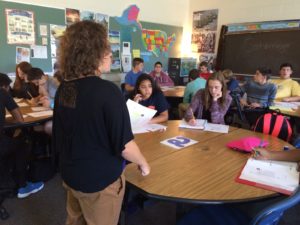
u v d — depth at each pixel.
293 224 1.97
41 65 4.19
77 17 4.48
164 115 2.31
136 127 1.96
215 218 1.31
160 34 5.84
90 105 0.91
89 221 1.07
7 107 2.05
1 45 3.73
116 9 4.98
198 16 6.20
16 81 3.37
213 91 2.21
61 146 1.03
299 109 2.95
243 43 5.43
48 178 2.46
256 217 0.92
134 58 5.04
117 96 0.94
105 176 0.99
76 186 1.00
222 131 1.97
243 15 5.47
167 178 1.20
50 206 2.15
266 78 3.57
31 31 4.00
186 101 3.66
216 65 5.91
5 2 3.68
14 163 2.15
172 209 2.14
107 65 0.98
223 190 1.10
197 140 1.75
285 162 1.36
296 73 4.81
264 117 2.07
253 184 1.15
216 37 5.94
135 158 1.03
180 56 6.48
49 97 2.95
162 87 4.75
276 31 4.96
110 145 0.97
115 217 1.09
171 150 1.56
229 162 1.39
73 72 0.94
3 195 2.12
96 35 0.91
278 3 4.96
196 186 1.13
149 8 5.55
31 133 2.78
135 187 1.12
